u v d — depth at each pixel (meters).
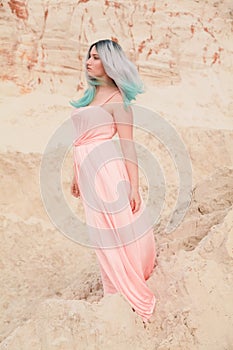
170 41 9.40
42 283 5.89
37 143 7.50
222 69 9.58
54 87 8.48
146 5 9.40
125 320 3.96
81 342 3.84
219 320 4.02
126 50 9.08
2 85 8.20
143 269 4.28
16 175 6.95
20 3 8.55
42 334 3.88
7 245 6.30
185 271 4.19
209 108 9.03
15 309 5.51
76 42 8.75
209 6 9.84
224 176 5.31
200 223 4.80
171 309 4.09
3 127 7.66
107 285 4.27
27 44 8.47
